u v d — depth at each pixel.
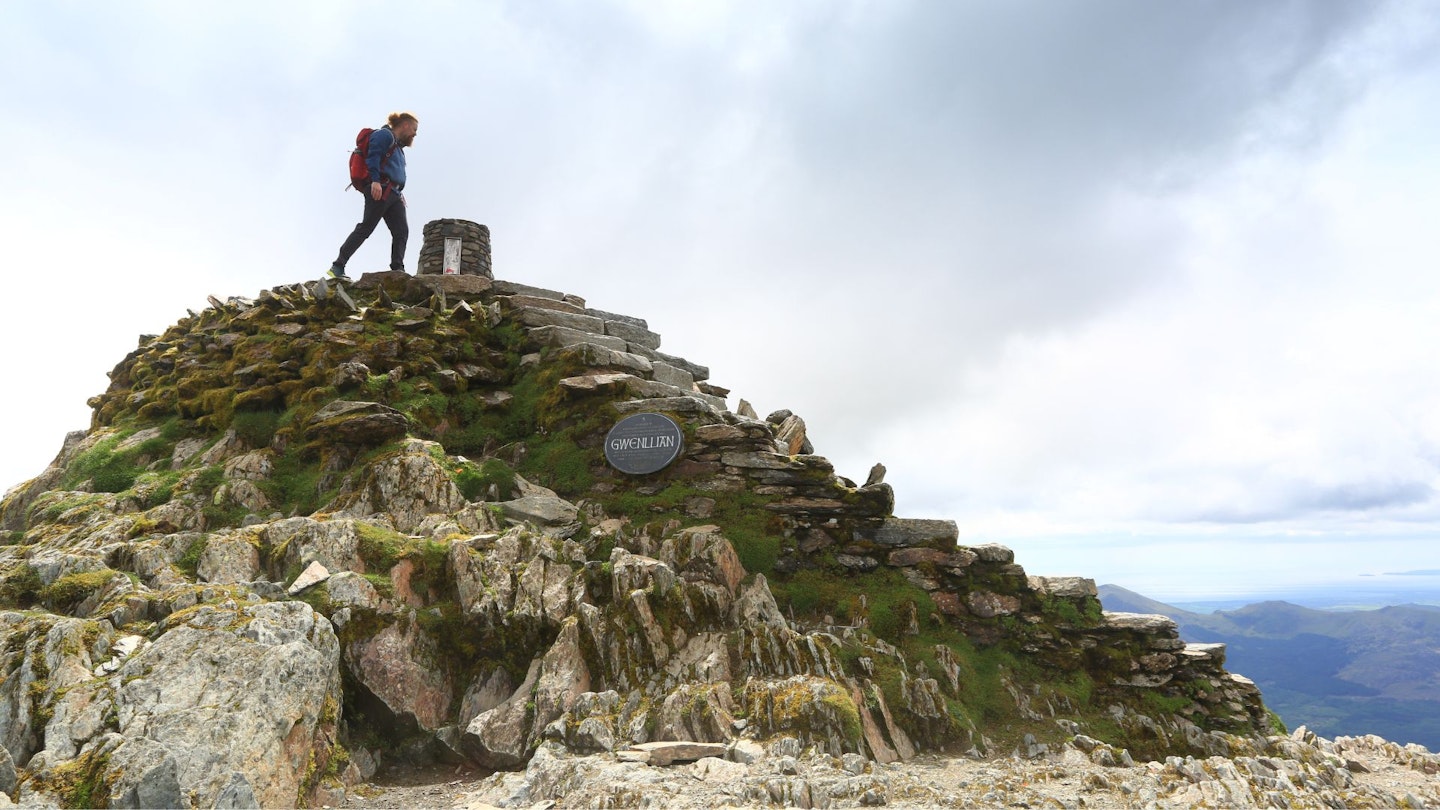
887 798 8.77
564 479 16.23
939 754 11.55
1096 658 13.72
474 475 15.52
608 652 11.70
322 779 9.36
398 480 14.62
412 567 12.22
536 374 19.16
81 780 7.41
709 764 9.52
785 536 14.71
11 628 8.87
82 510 14.66
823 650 12.10
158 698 8.34
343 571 11.56
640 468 15.89
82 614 10.36
